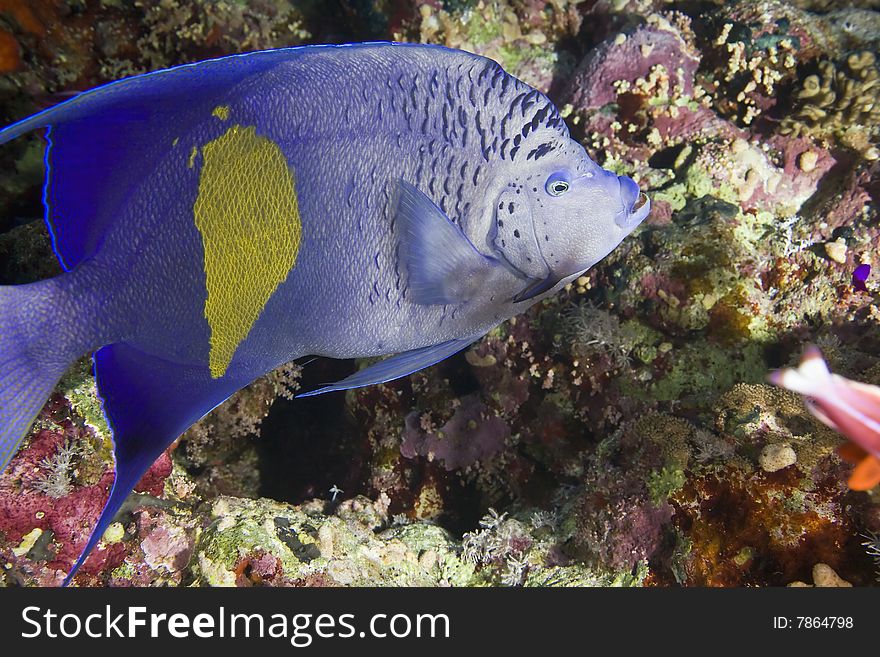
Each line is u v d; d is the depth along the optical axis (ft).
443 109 1.26
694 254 1.91
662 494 1.62
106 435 1.65
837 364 1.85
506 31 2.51
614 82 2.25
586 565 1.76
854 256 2.03
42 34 2.26
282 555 1.67
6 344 1.15
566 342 1.97
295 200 1.21
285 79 1.18
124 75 2.42
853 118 2.07
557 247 1.34
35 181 2.36
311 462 2.61
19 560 1.60
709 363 1.90
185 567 1.70
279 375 2.22
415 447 2.22
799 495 1.52
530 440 2.09
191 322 1.21
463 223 1.30
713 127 2.22
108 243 1.16
